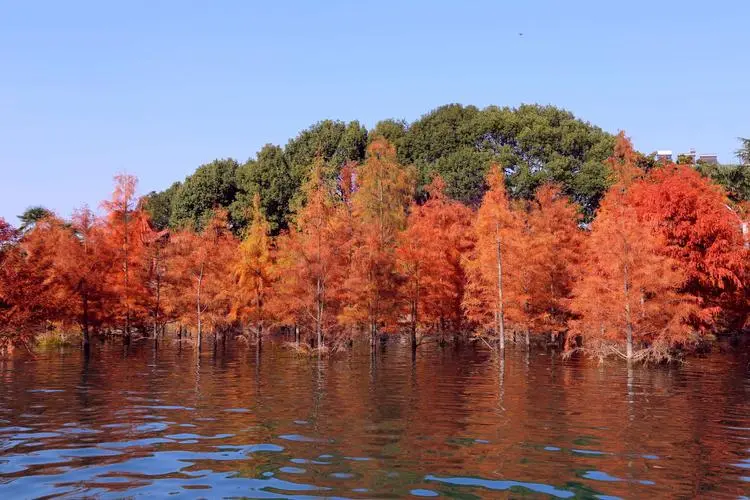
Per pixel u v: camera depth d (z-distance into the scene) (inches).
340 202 2218.3
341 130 3472.0
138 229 1926.7
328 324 1578.5
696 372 1111.6
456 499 351.6
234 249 2068.2
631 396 783.1
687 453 462.3
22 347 1622.8
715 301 1493.6
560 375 1061.8
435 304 1691.7
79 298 1562.5
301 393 812.6
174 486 378.0
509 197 2768.2
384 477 396.2
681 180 1457.9
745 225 1450.5
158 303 1894.7
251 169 3272.6
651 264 1267.2
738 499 350.9
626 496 357.4
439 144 3208.7
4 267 1380.4
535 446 485.7
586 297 1343.5
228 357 1482.5
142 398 762.2
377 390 847.7
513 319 1599.4
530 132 2908.5
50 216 1758.1
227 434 533.0
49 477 398.6
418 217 1847.9
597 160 2844.5
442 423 586.9
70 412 652.7
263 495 359.9
